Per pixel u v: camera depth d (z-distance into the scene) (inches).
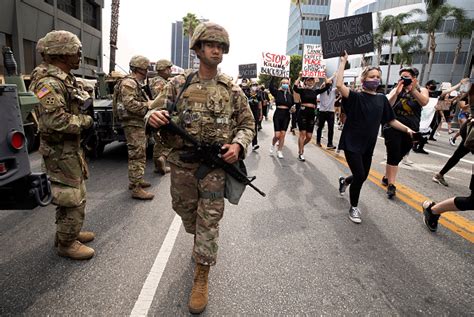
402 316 88.4
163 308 86.4
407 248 127.5
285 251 120.9
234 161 84.2
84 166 106.0
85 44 945.5
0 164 68.2
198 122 84.4
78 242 111.1
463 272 111.4
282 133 293.0
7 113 69.7
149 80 224.8
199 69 87.4
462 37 1590.8
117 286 95.0
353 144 148.1
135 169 168.1
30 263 105.7
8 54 104.0
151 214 150.9
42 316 81.8
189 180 88.0
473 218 162.1
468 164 302.5
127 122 163.8
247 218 151.2
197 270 89.2
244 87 438.0
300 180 222.2
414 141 153.9
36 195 76.9
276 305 90.1
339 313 88.3
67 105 97.7
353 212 153.0
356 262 115.3
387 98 158.4
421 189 211.2
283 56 486.9
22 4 635.5
